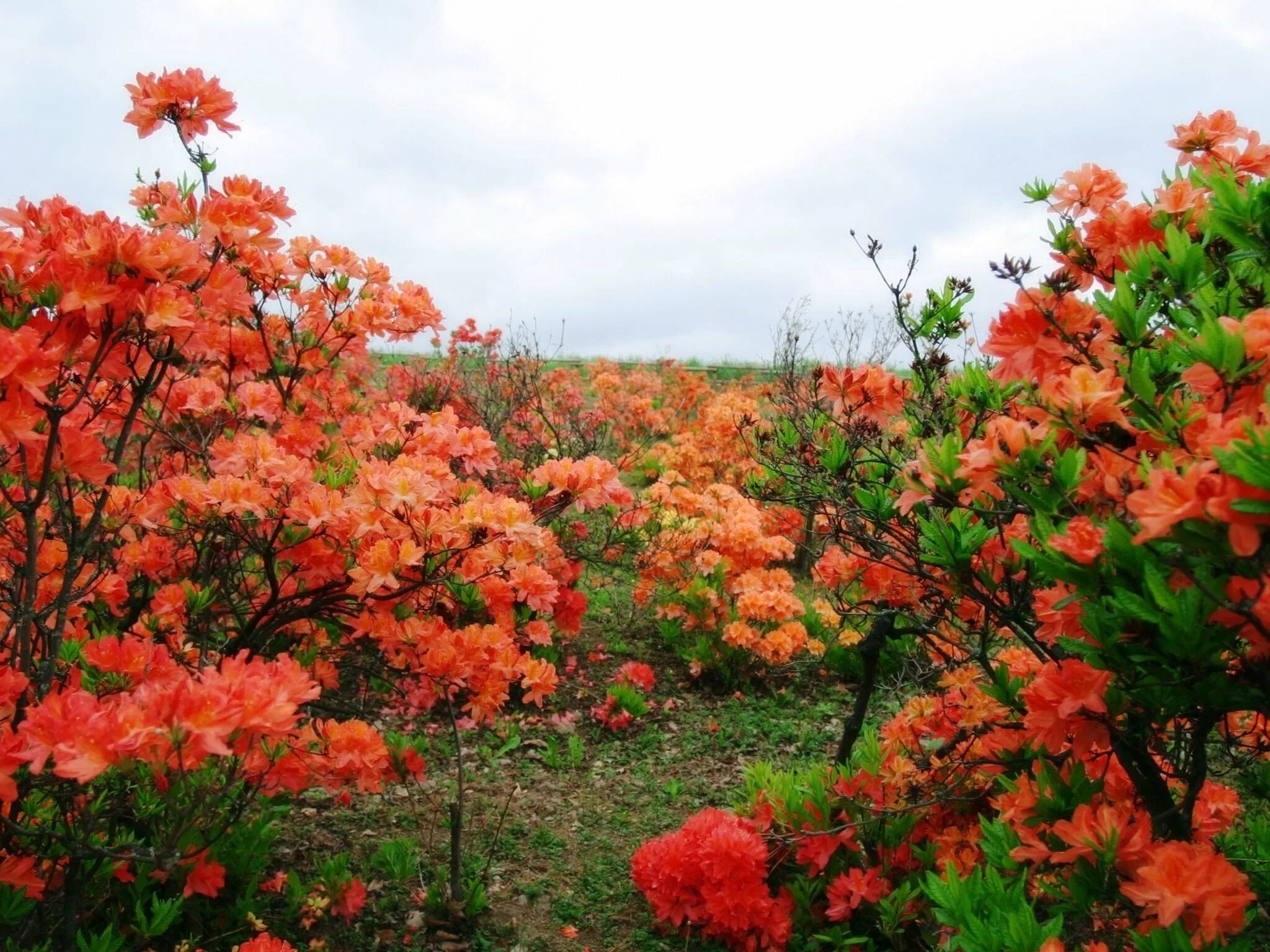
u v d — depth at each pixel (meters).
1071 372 1.84
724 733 5.47
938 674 3.98
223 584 3.68
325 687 3.87
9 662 2.63
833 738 5.42
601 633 6.88
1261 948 2.17
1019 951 1.74
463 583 3.62
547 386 9.52
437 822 4.19
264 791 2.65
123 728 1.81
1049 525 1.76
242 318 4.45
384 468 3.24
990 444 1.86
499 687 3.64
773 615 5.89
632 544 6.32
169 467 4.21
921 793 3.30
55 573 3.08
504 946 3.40
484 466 4.37
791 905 3.41
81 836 2.32
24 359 1.92
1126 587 1.61
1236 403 1.65
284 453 3.42
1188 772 2.44
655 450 10.25
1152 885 1.66
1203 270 2.03
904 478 2.35
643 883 3.57
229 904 3.15
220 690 1.88
